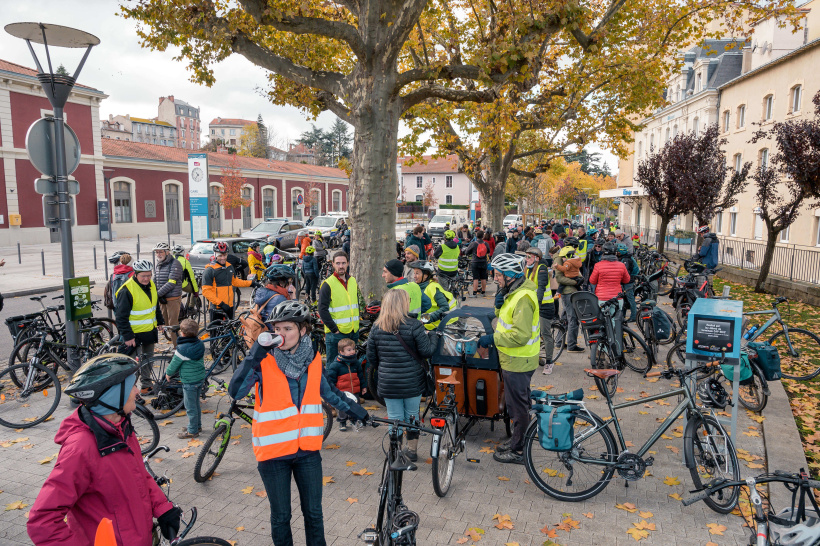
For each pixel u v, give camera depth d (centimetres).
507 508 432
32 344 717
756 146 2405
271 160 5359
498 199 2073
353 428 598
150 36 978
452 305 658
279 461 312
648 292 1080
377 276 913
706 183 1722
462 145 1895
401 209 7312
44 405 659
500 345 479
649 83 1515
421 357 471
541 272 766
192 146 13025
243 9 901
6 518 421
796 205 1432
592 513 422
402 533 319
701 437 440
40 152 662
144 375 633
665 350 904
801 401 674
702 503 436
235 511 430
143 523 248
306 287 1427
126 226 3722
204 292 841
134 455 252
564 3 860
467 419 562
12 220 2977
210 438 474
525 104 1638
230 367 767
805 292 1376
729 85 2677
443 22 1530
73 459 226
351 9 915
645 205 4097
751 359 611
